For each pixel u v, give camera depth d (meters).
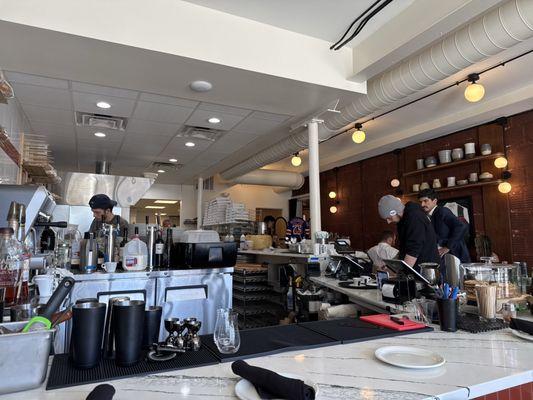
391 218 2.93
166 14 2.80
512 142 4.79
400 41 2.91
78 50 2.74
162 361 1.07
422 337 1.37
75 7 2.53
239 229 6.89
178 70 3.08
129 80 3.30
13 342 0.86
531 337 1.31
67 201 5.55
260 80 3.28
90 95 3.69
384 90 3.59
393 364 1.04
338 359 1.12
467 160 5.15
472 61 2.85
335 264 3.59
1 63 2.96
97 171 6.78
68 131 4.91
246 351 1.17
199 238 2.55
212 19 2.96
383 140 6.44
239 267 4.96
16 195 1.68
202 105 3.98
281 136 5.20
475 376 0.98
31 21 2.41
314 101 3.83
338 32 3.29
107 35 2.60
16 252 1.33
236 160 6.70
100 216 3.24
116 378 0.95
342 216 8.05
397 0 2.79
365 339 1.32
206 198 9.36
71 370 1.00
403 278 2.10
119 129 4.85
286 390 0.80
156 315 1.18
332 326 1.51
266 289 4.81
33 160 3.87
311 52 3.36
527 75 4.05
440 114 5.23
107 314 1.12
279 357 1.13
